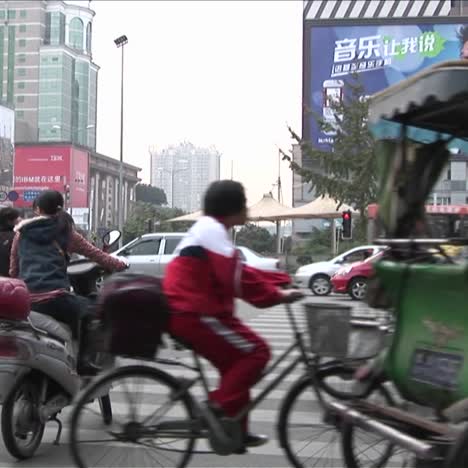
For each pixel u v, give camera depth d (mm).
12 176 59875
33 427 5312
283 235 53094
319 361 4465
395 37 47375
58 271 5453
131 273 4359
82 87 111375
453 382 3783
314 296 21469
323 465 4660
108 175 100375
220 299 4168
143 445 4367
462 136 4980
